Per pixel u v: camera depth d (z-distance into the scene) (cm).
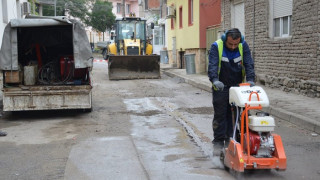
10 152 676
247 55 559
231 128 578
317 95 1134
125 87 1683
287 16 1300
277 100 1119
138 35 2375
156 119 959
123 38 2364
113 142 733
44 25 991
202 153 651
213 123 584
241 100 488
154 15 4100
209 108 1112
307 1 1149
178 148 685
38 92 980
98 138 768
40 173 560
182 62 2709
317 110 954
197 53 2261
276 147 490
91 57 1020
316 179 521
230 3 1744
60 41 1171
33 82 1045
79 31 1006
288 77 1287
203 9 2178
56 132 833
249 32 1538
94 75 2281
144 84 1797
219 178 524
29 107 981
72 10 4228
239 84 523
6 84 1008
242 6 1656
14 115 1055
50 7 3703
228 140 578
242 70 564
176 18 2755
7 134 820
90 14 4525
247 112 489
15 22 974
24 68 1036
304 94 1195
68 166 590
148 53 2394
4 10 1756
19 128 886
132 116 1005
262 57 1453
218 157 585
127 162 605
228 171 551
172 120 941
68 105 1001
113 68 2027
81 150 679
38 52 1151
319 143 719
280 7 1335
